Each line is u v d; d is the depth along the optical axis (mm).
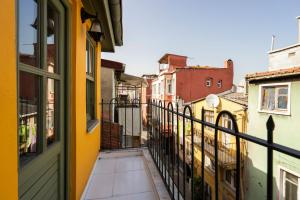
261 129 7074
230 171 8242
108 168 3633
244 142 7574
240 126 8125
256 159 7043
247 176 7457
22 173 1165
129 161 3986
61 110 1959
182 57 23609
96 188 2879
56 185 1852
